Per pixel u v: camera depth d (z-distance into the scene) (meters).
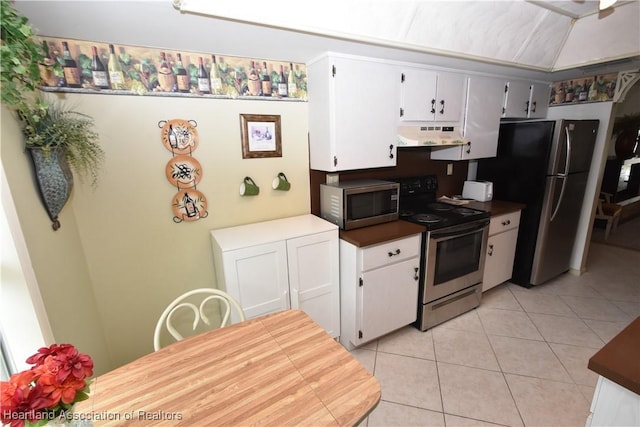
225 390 0.95
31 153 1.12
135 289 1.88
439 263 2.34
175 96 1.79
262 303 1.88
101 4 1.15
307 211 2.40
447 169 3.15
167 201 1.88
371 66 2.01
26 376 0.62
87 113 1.60
